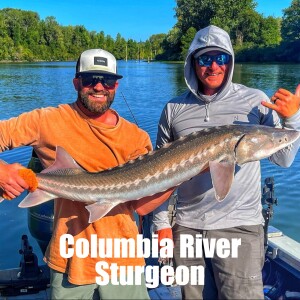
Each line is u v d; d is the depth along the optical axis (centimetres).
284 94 134
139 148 143
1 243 254
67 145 136
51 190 136
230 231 142
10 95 1132
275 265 185
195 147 139
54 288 139
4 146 134
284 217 321
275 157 147
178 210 153
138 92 1184
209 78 144
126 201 138
